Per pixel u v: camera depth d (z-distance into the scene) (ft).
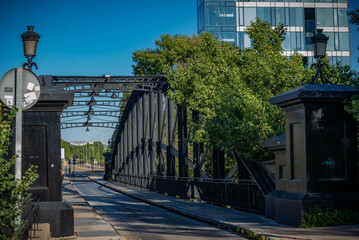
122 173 204.85
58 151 40.29
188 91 74.84
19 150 25.81
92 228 45.39
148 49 160.86
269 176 55.42
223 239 39.68
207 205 76.38
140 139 164.76
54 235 38.04
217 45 78.38
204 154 92.32
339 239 32.35
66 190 148.25
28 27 37.86
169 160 121.39
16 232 22.53
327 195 40.70
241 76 67.15
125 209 78.07
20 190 23.71
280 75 62.95
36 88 27.25
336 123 41.86
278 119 60.23
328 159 41.39
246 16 173.99
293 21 175.22
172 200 94.02
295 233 36.35
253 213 59.93
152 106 145.18
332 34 175.83
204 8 173.17
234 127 57.77
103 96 136.56
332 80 58.18
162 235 43.29
